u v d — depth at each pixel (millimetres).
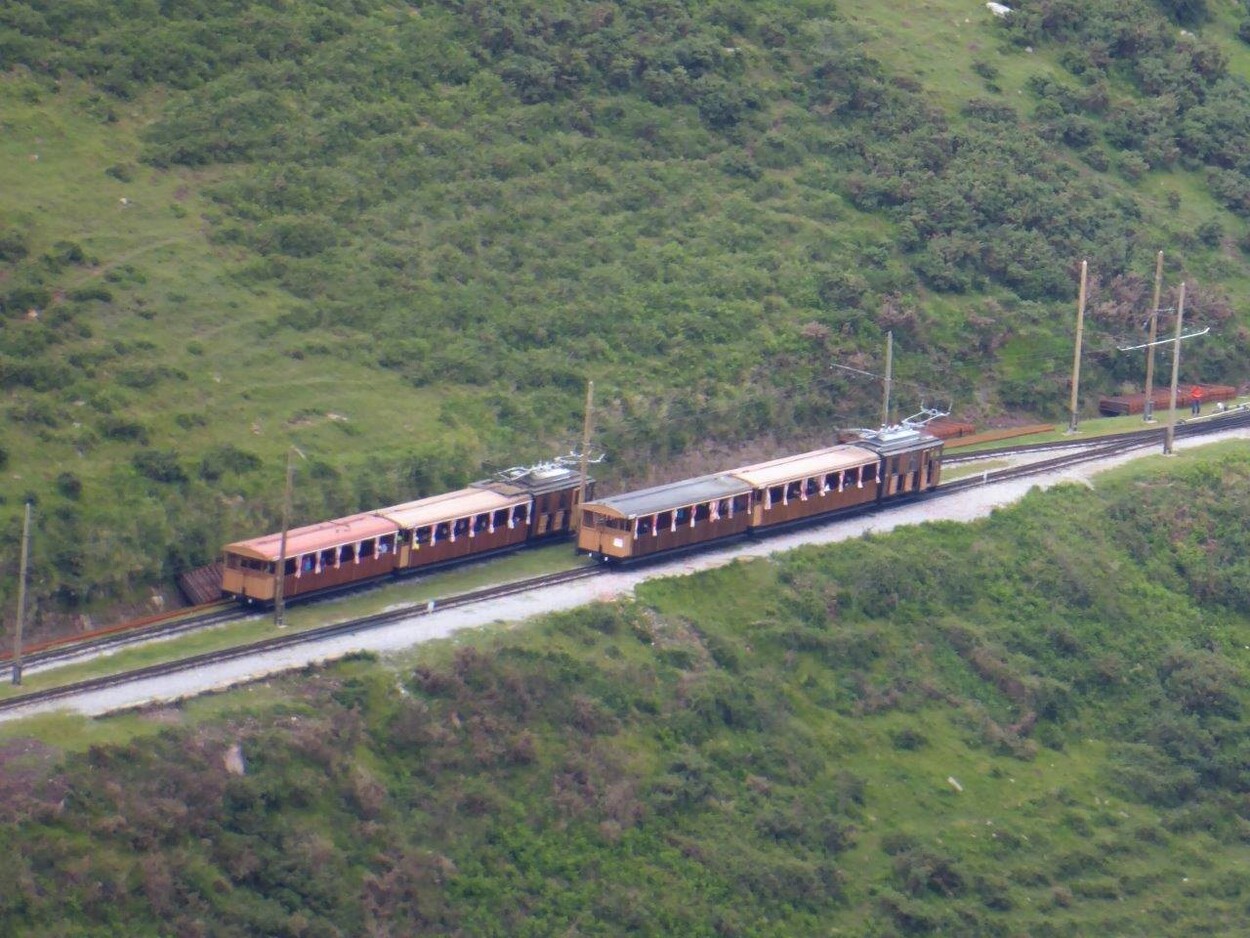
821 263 113500
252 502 85750
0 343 89500
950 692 83188
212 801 62312
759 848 71438
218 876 60750
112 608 78688
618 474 96000
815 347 107000
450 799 67375
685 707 75625
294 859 62188
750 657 80500
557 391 99812
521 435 96312
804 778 75812
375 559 79500
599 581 81750
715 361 104188
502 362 100750
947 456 102625
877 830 74938
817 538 89562
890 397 106812
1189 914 74812
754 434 101812
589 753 71688
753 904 69062
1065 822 78062
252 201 106750
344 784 65562
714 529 86375
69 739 62531
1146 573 94625
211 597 78375
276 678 68812
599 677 74938
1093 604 90938
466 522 82938
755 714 77312
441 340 101125
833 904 70500
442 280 105312
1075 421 108750
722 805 72500
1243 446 108000
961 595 89062
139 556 80500
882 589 86562
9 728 62625
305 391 94312
